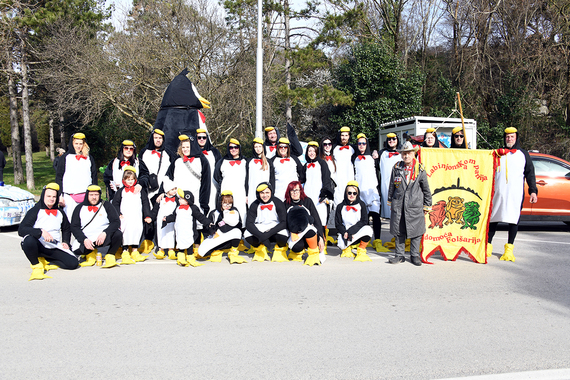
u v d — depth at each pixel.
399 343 3.82
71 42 18.84
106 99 18.78
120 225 6.77
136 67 18.14
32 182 21.02
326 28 21.44
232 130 21.33
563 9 22.62
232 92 19.66
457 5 27.88
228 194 6.90
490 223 7.50
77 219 6.48
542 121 23.66
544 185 10.00
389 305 4.82
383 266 6.69
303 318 4.41
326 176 7.95
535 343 3.83
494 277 6.02
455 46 28.36
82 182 7.12
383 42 23.12
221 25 19.48
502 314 4.55
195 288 5.42
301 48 21.78
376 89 21.16
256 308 4.70
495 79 25.09
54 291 5.27
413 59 29.88
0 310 4.60
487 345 3.78
